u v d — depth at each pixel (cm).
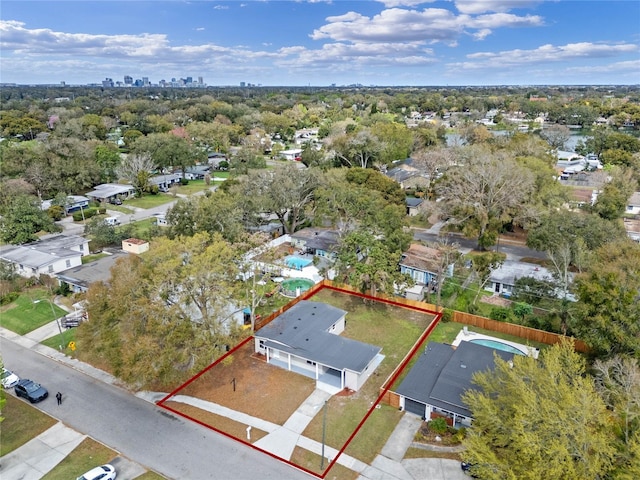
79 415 2755
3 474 2297
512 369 2189
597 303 2772
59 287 4403
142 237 5644
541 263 4938
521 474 1786
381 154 8581
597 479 1708
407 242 4512
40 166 7550
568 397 1759
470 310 3969
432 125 13062
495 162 5453
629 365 2186
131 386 3034
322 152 8969
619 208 5472
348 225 4909
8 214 5488
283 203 5566
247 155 9569
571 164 9181
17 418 2731
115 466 2336
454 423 2606
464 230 5216
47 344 3581
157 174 9438
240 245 3675
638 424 1827
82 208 7344
